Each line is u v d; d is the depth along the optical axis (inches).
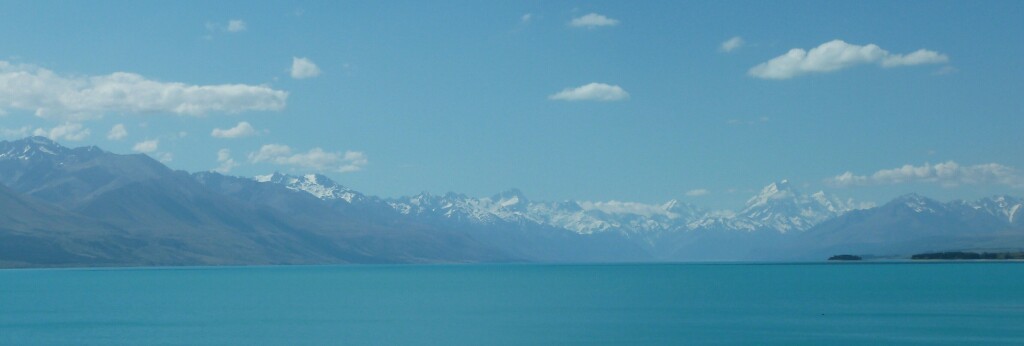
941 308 5029.5
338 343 3651.6
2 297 6835.6
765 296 6378.0
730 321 4431.6
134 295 7096.5
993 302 5418.3
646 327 4163.4
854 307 5182.1
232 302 6117.1
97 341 3779.5
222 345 3609.7
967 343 3506.4
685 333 3914.9
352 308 5467.5
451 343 3646.7
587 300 6161.4
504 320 4562.0
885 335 3789.4
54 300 6417.3
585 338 3779.5
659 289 7790.4
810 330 3998.5
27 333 4077.3
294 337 3853.3
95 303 6048.2
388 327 4227.4
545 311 5142.7
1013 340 3585.1
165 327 4296.3
